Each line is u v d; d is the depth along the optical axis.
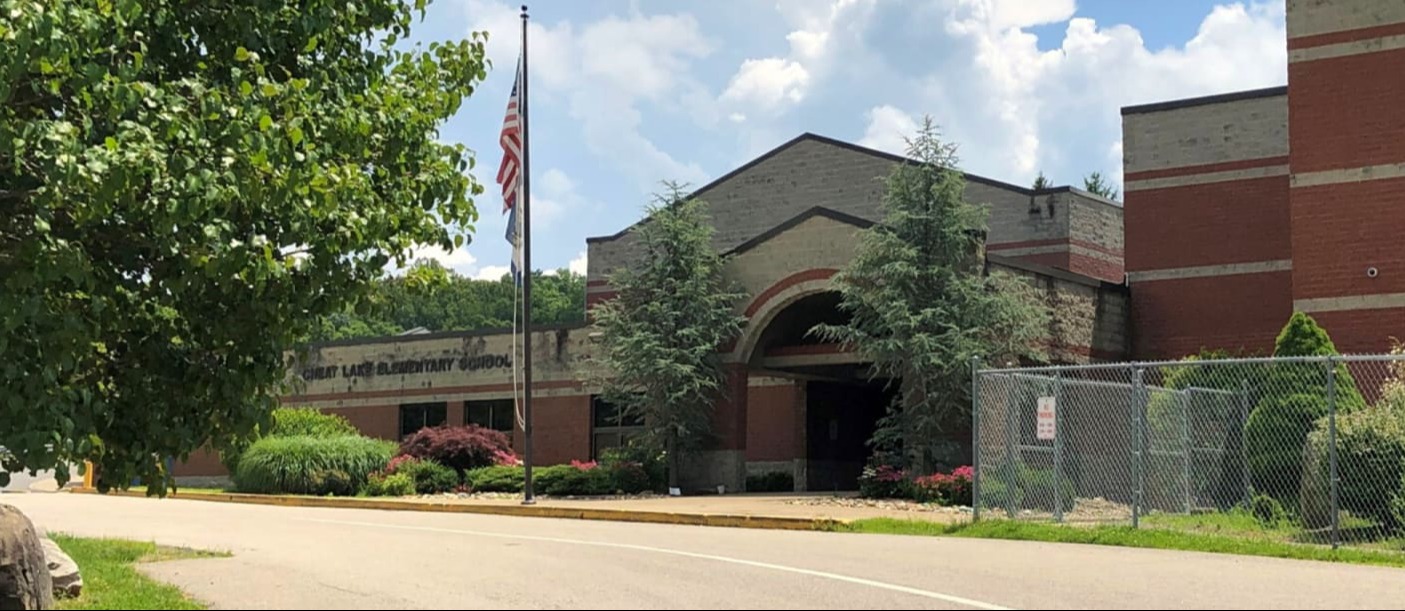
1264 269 31.12
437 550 14.27
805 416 34.44
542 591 10.37
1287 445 19.06
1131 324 32.22
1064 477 21.11
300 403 41.16
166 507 25.77
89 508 25.14
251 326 10.87
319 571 11.95
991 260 26.38
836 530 18.55
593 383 32.72
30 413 9.38
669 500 25.39
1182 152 32.59
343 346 40.50
